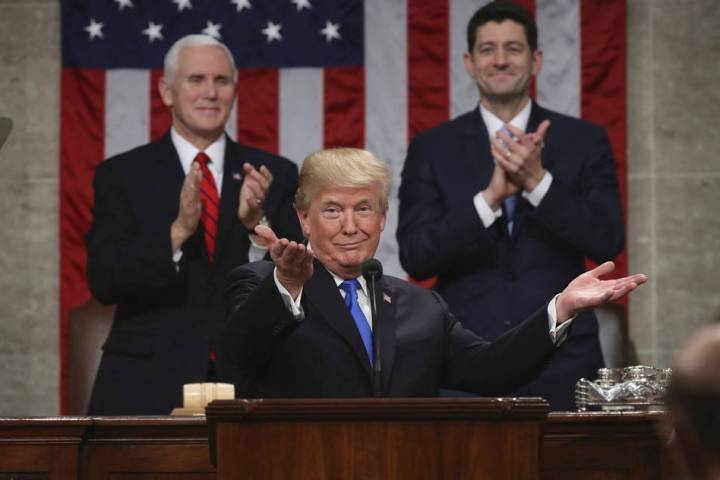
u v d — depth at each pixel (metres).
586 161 19.80
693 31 25.53
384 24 25.72
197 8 25.80
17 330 25.88
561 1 25.19
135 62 25.72
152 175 19.56
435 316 11.96
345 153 11.89
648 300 25.17
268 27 25.81
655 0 25.61
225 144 20.42
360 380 11.30
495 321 18.34
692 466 3.95
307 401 8.66
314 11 25.81
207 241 18.92
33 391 25.78
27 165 26.16
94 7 25.83
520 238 18.78
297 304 10.52
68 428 11.95
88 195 25.52
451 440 8.77
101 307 21.73
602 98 25.03
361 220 11.70
